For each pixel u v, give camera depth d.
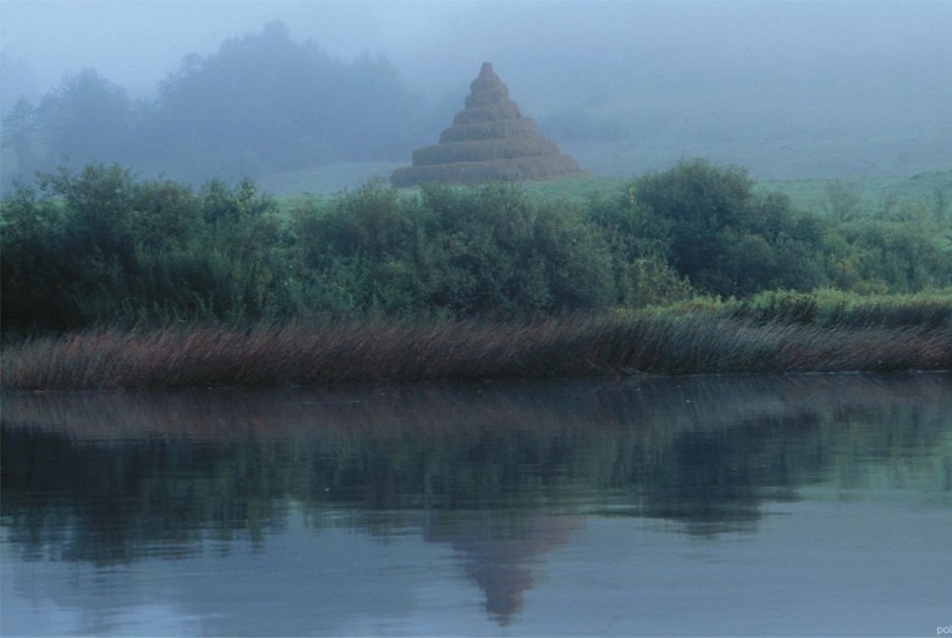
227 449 21.16
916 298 47.72
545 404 28.80
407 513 14.88
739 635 9.91
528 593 11.15
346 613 10.60
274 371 35.41
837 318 40.56
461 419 25.62
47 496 16.45
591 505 15.25
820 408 26.95
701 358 37.31
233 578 11.78
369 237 47.75
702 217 56.44
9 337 40.91
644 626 10.13
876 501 15.30
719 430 22.95
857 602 10.70
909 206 77.50
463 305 45.47
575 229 48.06
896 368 38.03
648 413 26.33
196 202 45.62
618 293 50.66
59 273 42.41
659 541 13.12
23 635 10.12
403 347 36.19
